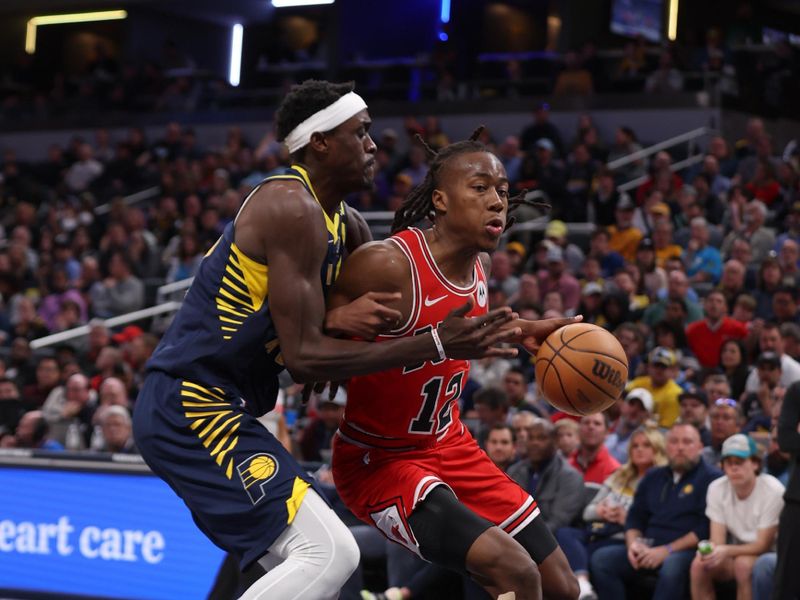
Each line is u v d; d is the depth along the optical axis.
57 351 11.26
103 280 14.19
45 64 26.16
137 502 7.02
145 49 23.98
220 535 3.73
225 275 3.70
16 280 13.90
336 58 21.45
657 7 21.39
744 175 13.31
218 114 19.20
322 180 3.81
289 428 9.06
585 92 17.12
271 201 3.64
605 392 3.93
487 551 3.75
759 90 17.20
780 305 9.12
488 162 3.85
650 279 10.45
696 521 6.54
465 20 22.42
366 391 3.98
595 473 7.27
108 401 8.92
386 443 4.07
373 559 7.18
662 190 12.67
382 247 3.85
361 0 22.55
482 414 7.56
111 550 7.06
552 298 9.97
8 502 7.34
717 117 16.11
